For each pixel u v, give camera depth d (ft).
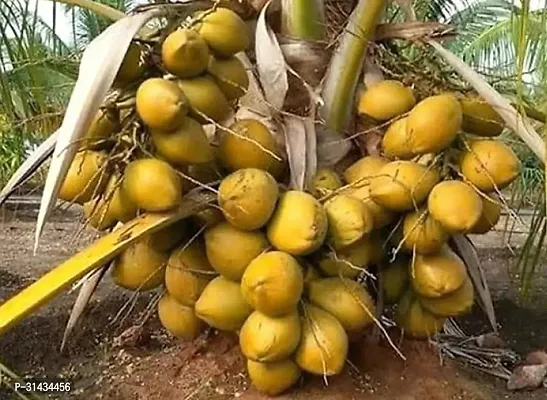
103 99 7.57
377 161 9.15
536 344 12.71
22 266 18.11
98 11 9.45
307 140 9.16
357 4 9.67
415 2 14.85
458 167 8.58
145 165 7.80
